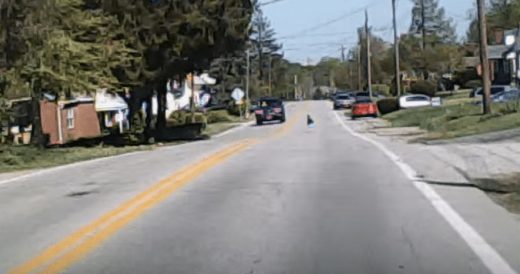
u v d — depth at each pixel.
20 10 27.75
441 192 13.91
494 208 11.95
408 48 113.81
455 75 99.19
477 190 14.12
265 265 8.25
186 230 10.48
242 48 41.72
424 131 36.34
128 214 11.97
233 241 9.62
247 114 83.50
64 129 54.78
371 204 12.57
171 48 37.72
